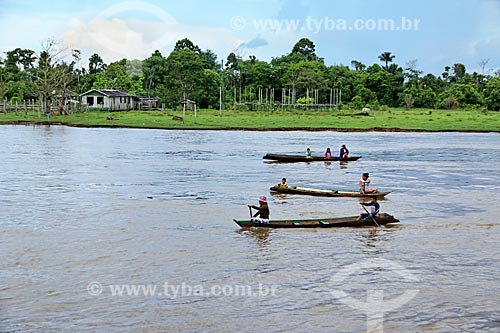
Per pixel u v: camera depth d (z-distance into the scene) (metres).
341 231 24.11
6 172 40.53
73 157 49.91
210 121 95.75
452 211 28.77
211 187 35.06
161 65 157.50
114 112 114.88
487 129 88.94
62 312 15.70
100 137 71.12
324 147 61.97
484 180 39.50
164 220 25.92
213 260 20.05
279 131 85.88
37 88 109.62
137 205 29.22
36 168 42.75
